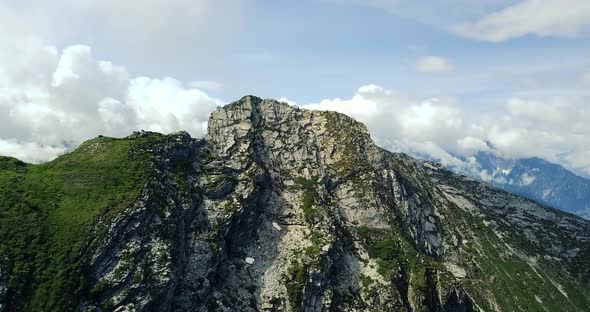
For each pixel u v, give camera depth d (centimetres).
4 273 12119
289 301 18250
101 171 17300
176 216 17250
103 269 13800
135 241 15025
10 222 13588
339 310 19250
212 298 16875
